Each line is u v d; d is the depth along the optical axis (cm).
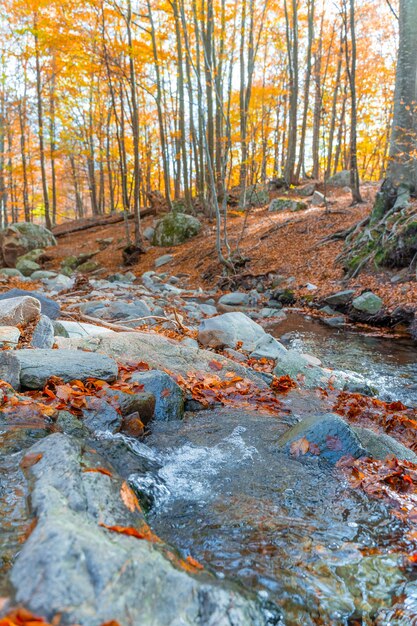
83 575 159
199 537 251
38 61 2195
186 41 1363
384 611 210
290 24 2683
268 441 383
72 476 236
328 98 2528
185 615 163
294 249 1541
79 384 407
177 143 2727
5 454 286
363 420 465
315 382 577
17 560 169
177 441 374
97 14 1584
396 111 1258
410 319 971
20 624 136
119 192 3603
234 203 2273
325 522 273
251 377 556
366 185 2153
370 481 316
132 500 247
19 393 385
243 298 1275
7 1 2008
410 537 262
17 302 567
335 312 1135
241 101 2125
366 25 2580
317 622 199
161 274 1658
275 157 2795
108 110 2495
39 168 2925
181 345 591
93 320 783
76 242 2316
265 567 229
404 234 1158
